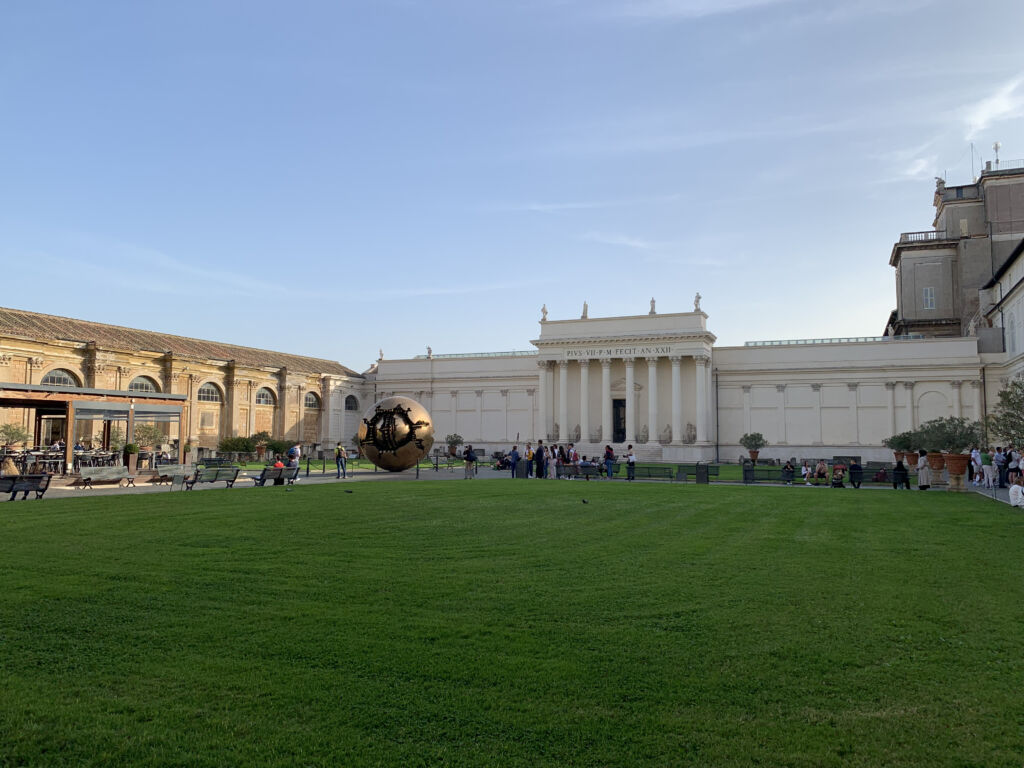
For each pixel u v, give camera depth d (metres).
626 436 69.62
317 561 12.23
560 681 6.82
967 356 62.19
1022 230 63.53
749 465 37.44
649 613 9.12
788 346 68.88
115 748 5.47
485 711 6.16
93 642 7.85
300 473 40.16
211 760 5.30
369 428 38.28
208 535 14.90
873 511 21.45
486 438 79.69
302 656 7.44
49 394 35.16
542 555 13.05
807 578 11.26
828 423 66.81
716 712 6.18
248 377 67.12
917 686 6.78
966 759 5.39
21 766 5.19
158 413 42.78
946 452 37.69
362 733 5.75
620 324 71.50
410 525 16.80
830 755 5.42
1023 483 24.28
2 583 10.40
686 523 18.05
